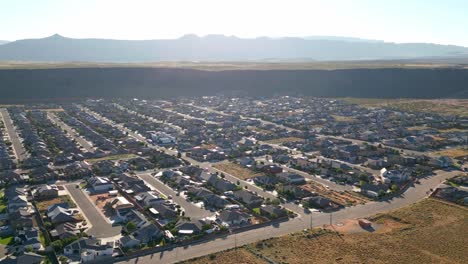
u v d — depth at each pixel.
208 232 131.38
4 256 116.38
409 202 160.75
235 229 134.62
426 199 162.38
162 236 129.00
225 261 114.06
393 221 141.88
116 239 127.44
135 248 121.06
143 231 128.38
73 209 150.12
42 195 162.62
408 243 125.25
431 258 116.25
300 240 126.94
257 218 144.75
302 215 147.38
